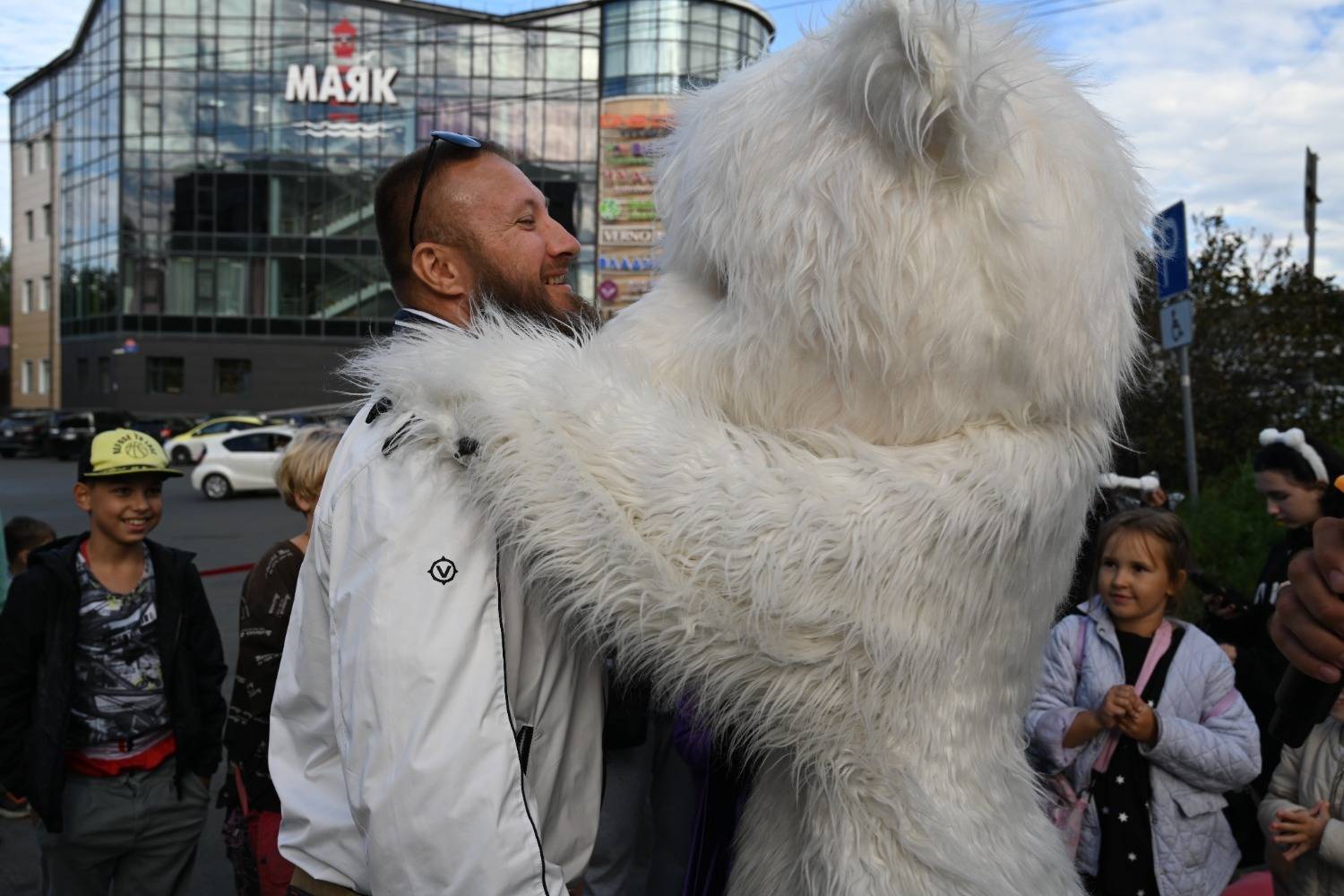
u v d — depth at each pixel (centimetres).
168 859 269
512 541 101
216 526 1402
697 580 94
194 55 3459
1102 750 216
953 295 90
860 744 96
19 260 4253
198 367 3519
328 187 3500
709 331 104
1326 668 103
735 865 115
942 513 92
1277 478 293
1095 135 97
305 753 117
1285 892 204
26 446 2908
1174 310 541
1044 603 105
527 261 142
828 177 92
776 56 105
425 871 93
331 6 3425
